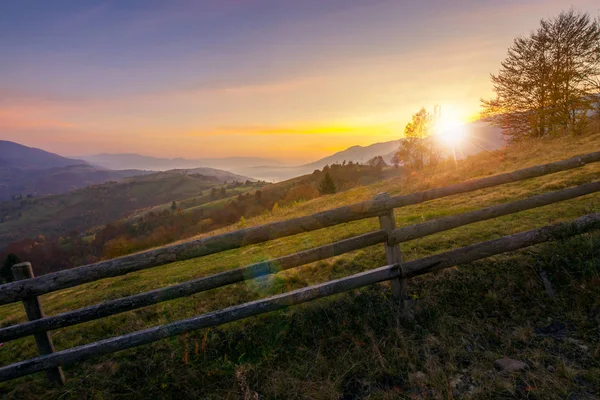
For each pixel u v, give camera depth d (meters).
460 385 2.55
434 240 5.10
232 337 3.43
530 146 16.27
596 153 3.93
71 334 4.05
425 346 2.99
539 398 2.33
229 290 4.55
